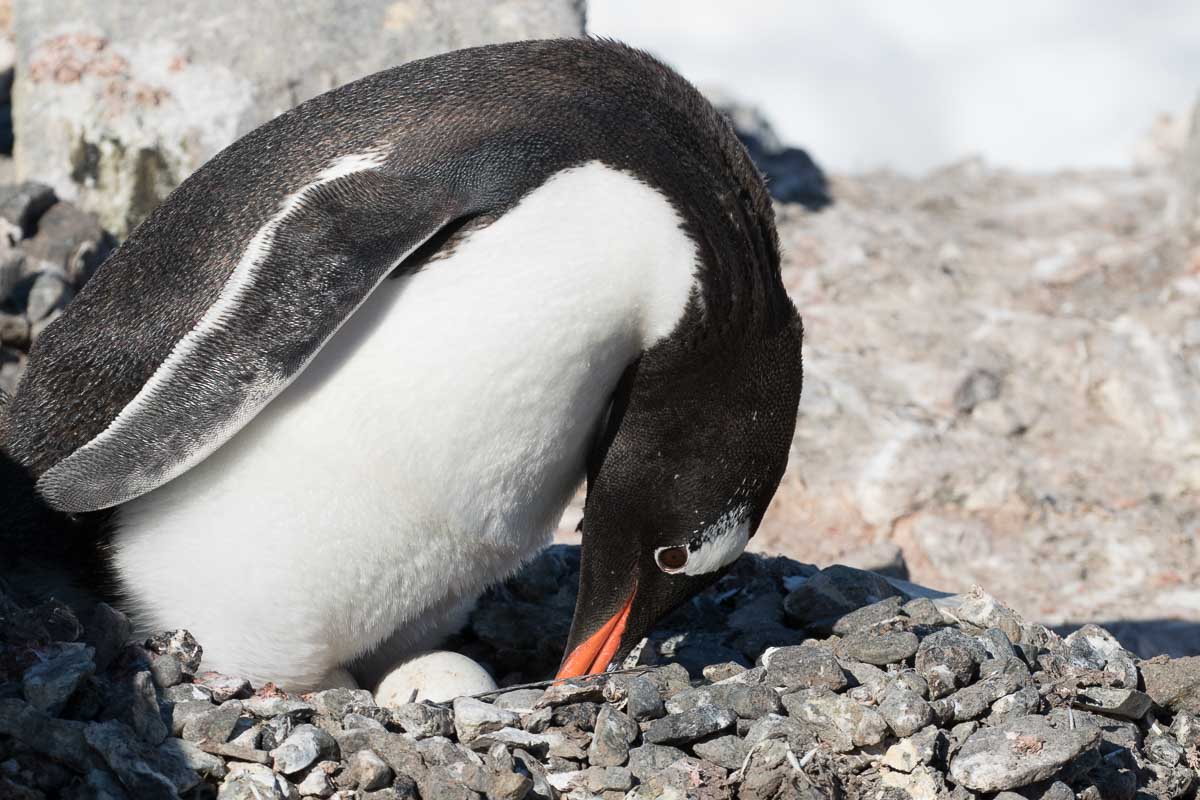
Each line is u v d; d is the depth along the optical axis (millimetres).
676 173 7941
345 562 7902
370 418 7566
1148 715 8375
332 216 7473
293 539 7777
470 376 7535
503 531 8219
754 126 23188
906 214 20844
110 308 8031
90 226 13945
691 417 8180
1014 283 18281
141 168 14555
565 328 7613
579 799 7129
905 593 10180
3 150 15883
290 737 7016
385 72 8578
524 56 8367
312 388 7566
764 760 7125
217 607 7930
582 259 7609
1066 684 8125
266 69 14914
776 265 8438
